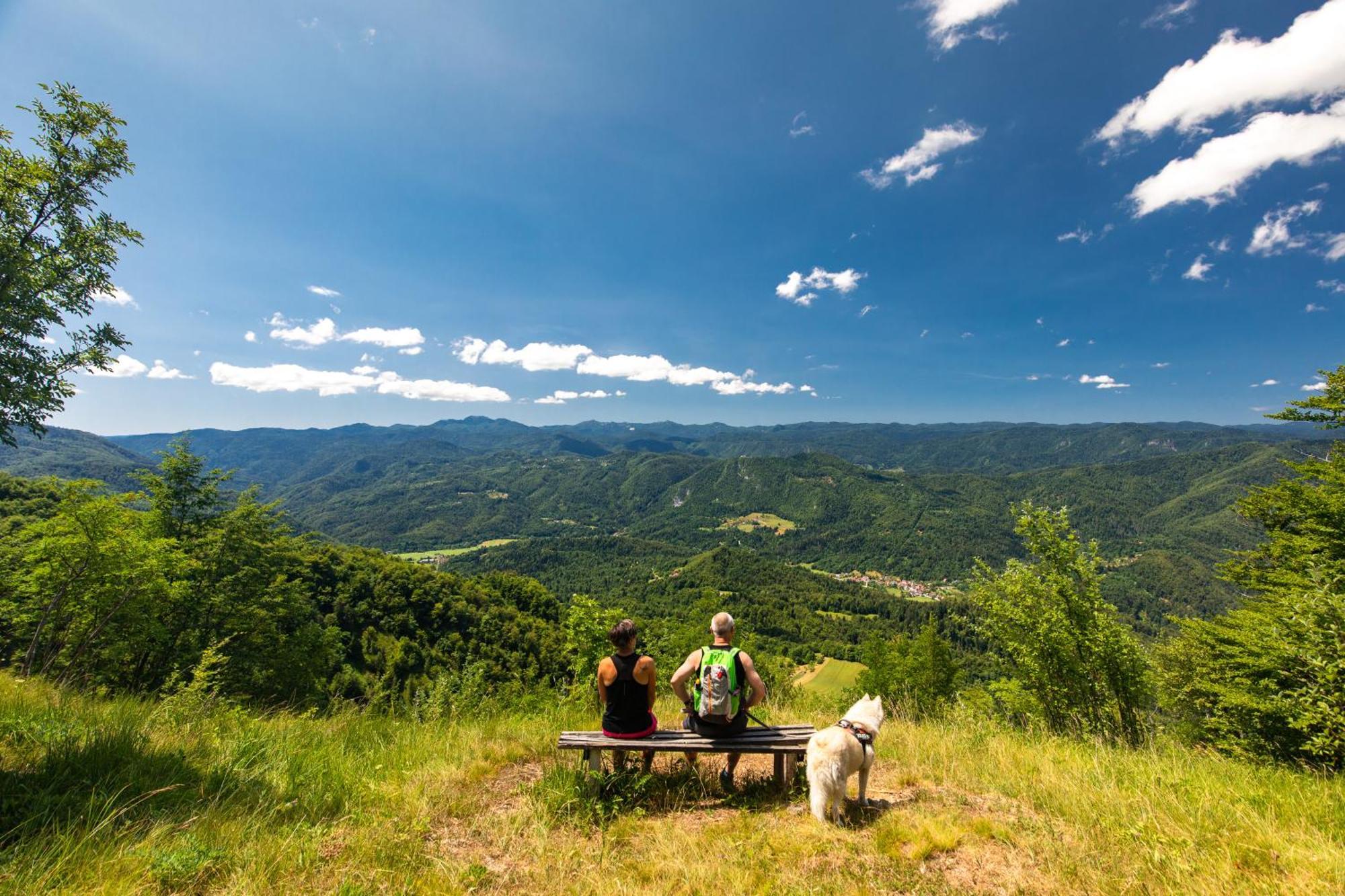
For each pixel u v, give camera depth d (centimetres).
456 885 276
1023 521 1076
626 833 348
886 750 541
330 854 302
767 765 491
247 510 1833
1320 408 1322
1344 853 299
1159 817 351
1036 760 503
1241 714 979
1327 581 749
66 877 250
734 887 275
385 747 517
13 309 713
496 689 914
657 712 751
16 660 1396
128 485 10875
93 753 367
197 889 258
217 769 391
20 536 1319
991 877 288
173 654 1633
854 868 294
